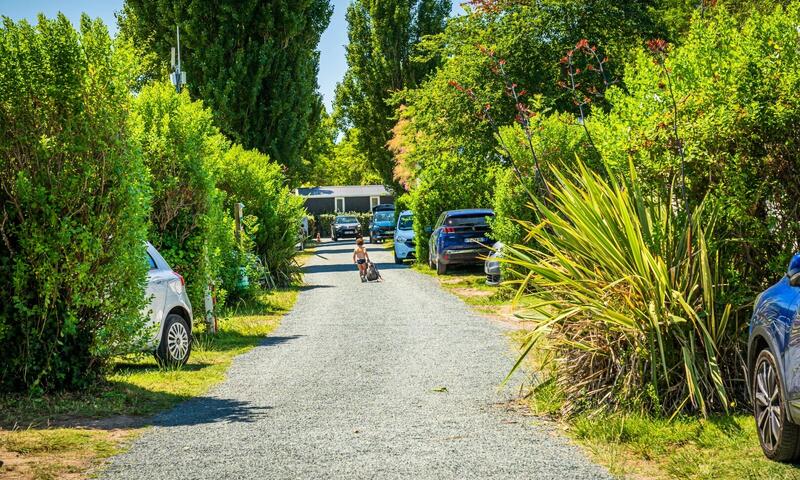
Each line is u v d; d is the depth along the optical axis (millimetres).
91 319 9266
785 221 7531
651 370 7363
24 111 8820
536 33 27547
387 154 59969
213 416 8117
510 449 6555
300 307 19516
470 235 26844
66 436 7141
